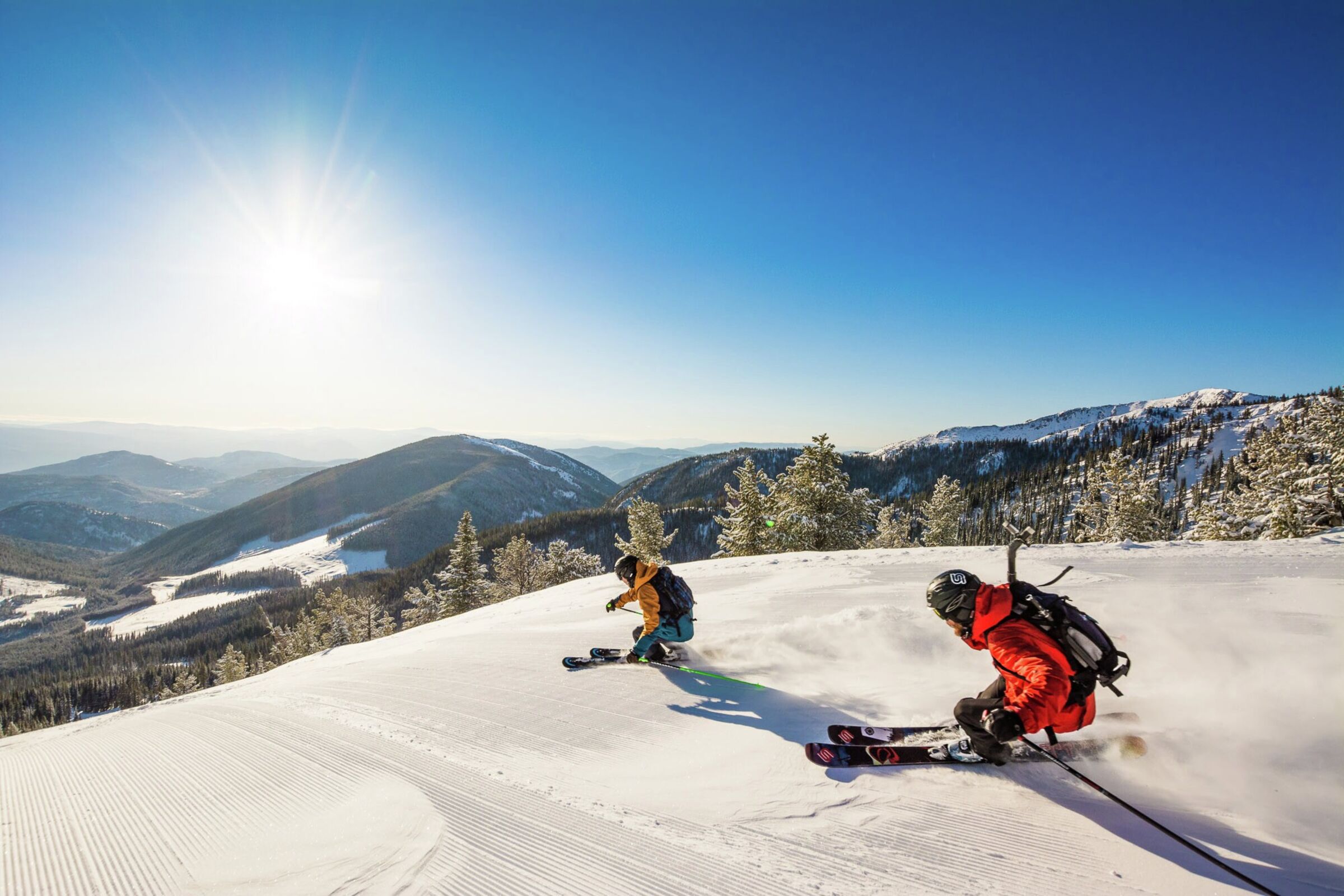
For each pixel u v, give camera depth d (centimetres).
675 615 552
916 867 255
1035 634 295
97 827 361
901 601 778
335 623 5747
